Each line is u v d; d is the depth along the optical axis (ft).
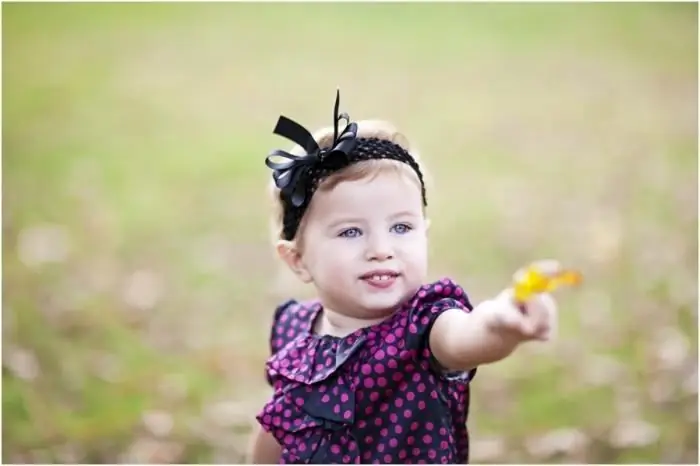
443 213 22.11
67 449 13.29
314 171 7.68
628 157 25.39
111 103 30.35
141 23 39.50
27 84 31.68
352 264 7.43
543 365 15.52
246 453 13.24
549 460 13.02
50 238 20.49
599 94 30.83
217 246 20.59
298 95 31.14
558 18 40.22
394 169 7.57
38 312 17.12
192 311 17.60
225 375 15.47
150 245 20.45
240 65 34.50
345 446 7.50
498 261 19.30
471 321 6.51
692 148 25.80
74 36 36.94
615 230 20.72
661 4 40.88
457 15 41.63
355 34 38.93
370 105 30.01
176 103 30.53
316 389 7.65
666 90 30.78
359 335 7.56
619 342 16.05
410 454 7.46
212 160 26.14
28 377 15.03
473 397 14.65
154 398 14.69
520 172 24.73
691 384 14.58
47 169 24.66
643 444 13.23
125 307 17.57
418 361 7.34
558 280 5.53
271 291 18.54
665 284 18.01
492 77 33.12
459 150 26.37
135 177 24.58
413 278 7.51
